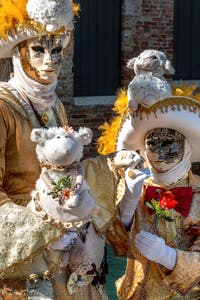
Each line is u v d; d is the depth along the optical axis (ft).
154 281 18.84
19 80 16.87
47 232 15.62
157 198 18.85
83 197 15.48
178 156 18.79
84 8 43.73
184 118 18.35
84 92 44.29
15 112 16.56
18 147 16.55
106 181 17.22
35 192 15.84
